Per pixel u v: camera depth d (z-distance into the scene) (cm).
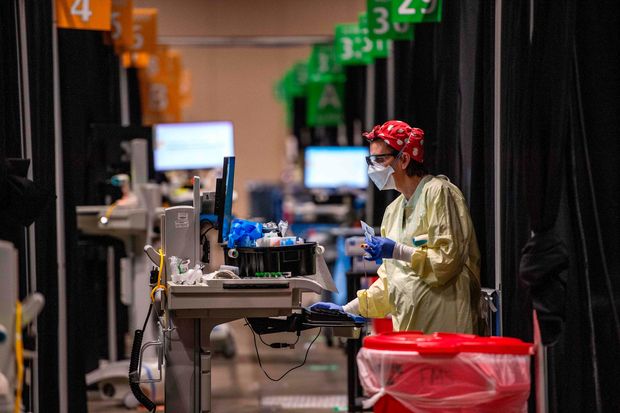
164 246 869
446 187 873
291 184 3017
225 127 1997
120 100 1802
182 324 852
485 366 710
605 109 733
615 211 726
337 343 1916
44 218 1023
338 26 1789
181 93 2978
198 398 854
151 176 1563
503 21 898
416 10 1166
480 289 909
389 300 905
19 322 679
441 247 851
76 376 1161
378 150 899
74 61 1307
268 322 871
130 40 1536
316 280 843
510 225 890
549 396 795
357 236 1360
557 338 736
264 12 2314
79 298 1187
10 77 928
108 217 1352
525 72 802
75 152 1341
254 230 874
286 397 1409
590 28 738
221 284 805
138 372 882
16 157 933
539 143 724
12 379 676
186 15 2219
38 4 1032
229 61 3566
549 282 739
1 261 681
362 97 2164
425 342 724
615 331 725
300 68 3053
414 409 716
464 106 1009
